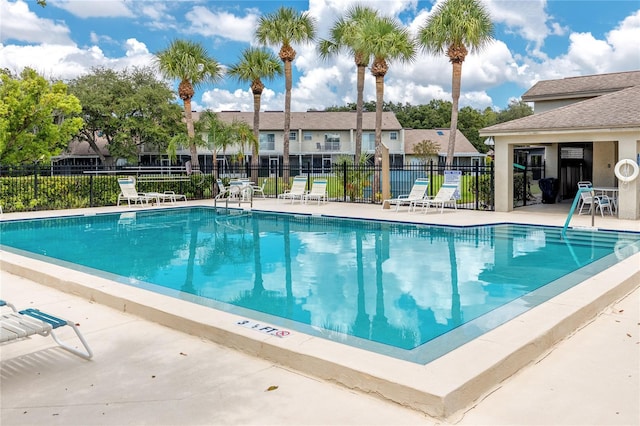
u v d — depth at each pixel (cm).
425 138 5116
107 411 313
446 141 5094
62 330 479
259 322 457
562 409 309
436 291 659
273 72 2870
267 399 328
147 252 987
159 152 4250
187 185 2173
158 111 4000
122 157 4012
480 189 1781
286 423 296
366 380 333
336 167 2120
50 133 2377
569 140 1398
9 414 310
